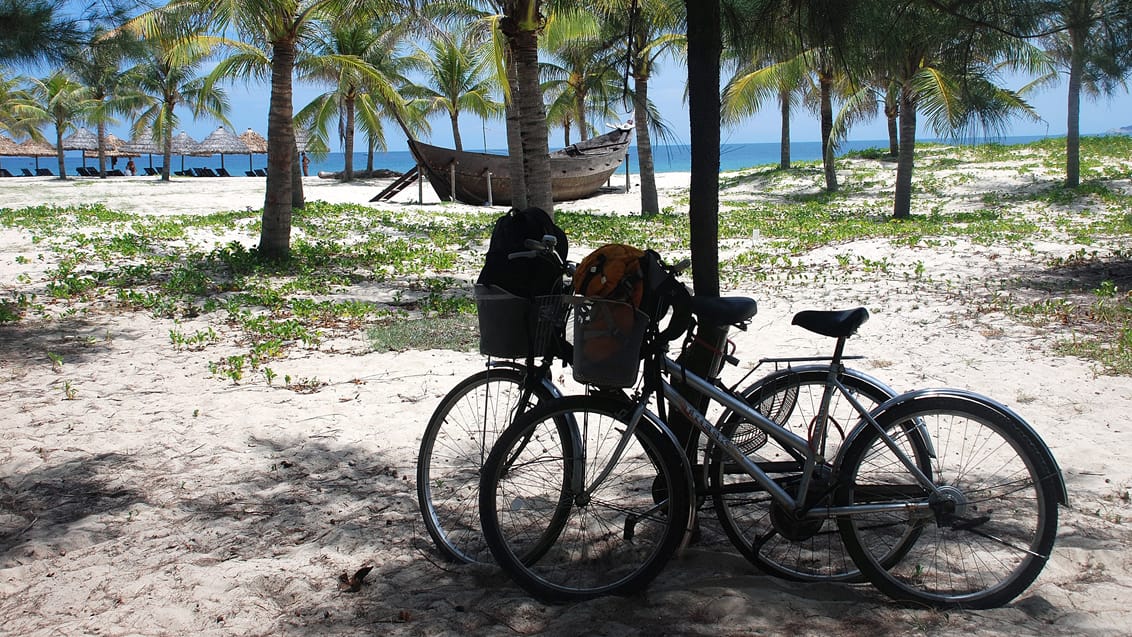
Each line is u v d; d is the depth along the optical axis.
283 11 12.74
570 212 23.83
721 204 25.73
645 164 22.84
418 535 3.89
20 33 8.00
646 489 4.28
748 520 3.71
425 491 3.70
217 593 3.34
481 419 5.10
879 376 6.53
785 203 25.61
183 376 6.79
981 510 3.74
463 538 3.78
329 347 7.86
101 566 3.63
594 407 3.18
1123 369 6.42
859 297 9.96
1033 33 4.40
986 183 25.44
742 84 17.84
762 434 3.43
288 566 3.57
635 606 3.09
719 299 3.17
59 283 11.00
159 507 4.28
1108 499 4.05
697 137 3.61
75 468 4.80
